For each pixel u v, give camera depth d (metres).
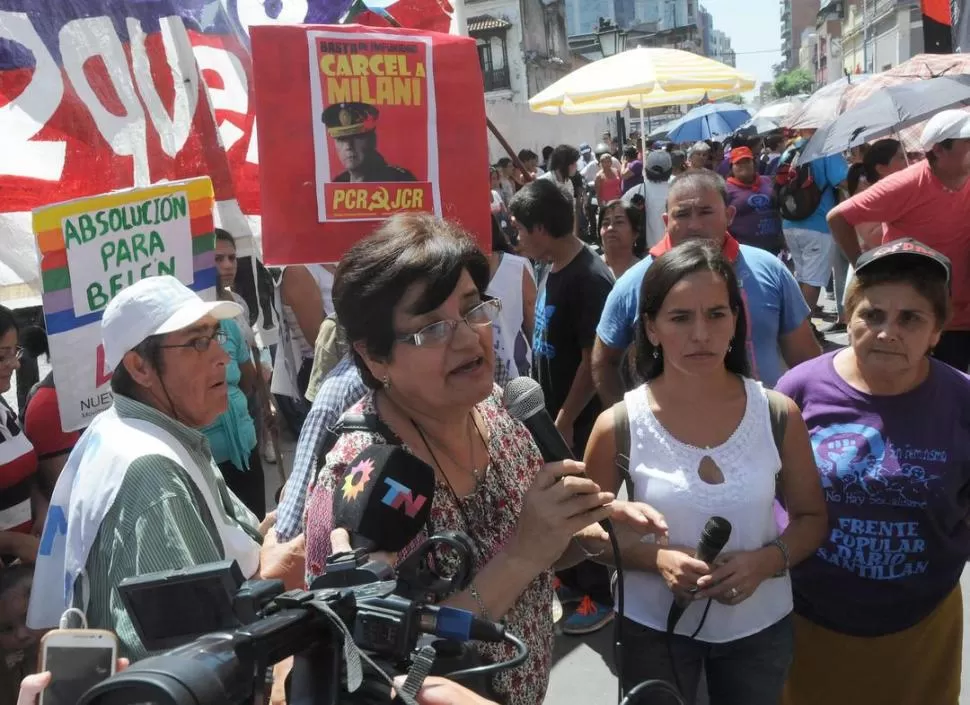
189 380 2.09
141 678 0.86
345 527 1.34
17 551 2.87
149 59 3.31
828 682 2.50
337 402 2.35
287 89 2.97
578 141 31.86
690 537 2.25
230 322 3.96
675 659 2.33
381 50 3.08
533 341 4.24
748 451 2.26
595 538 2.00
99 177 3.14
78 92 3.07
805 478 2.31
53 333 2.73
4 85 2.90
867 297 2.25
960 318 4.61
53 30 3.00
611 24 16.08
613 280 3.96
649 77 9.20
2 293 3.01
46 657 1.37
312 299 3.95
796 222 8.47
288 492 2.32
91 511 1.89
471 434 1.71
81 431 3.23
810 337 3.40
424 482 1.39
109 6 3.15
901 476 2.29
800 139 12.16
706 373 2.24
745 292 3.27
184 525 1.87
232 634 0.96
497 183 17.00
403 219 1.58
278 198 2.99
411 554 1.24
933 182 4.46
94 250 2.82
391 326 1.52
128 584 1.12
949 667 2.47
